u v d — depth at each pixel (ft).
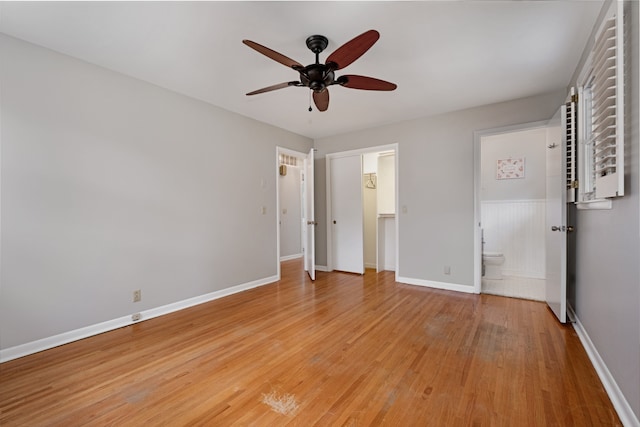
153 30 6.83
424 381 5.87
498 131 11.51
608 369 5.58
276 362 6.66
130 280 9.10
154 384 5.84
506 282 13.87
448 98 11.05
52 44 7.37
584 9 6.18
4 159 6.89
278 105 11.74
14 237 7.00
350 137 15.79
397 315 9.59
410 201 13.64
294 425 4.69
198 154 11.09
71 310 7.87
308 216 16.31
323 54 7.91
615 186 4.88
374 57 8.13
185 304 10.57
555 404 5.12
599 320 6.24
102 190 8.52
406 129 13.75
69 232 7.87
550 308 10.02
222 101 11.27
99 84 8.46
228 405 5.20
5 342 6.84
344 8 6.11
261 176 13.79
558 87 10.13
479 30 6.91
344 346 7.42
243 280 12.81
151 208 9.66
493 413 4.91
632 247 4.65
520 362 6.55
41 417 4.93
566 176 8.41
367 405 5.16
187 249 10.69
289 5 5.98
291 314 9.77
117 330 8.57
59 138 7.72
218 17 6.37
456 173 12.47
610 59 5.03
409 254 13.70
